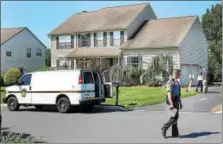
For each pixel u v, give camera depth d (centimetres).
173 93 1374
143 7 5441
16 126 1833
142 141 1339
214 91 3647
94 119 2020
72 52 5453
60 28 5784
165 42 4669
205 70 3484
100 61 4878
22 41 6850
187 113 2145
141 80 4488
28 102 2528
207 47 5206
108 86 2481
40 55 7188
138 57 4819
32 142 1195
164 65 4397
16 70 5347
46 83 2455
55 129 1705
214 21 5272
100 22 5491
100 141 1363
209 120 1836
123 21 5234
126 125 1759
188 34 4766
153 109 2422
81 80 2322
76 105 2336
